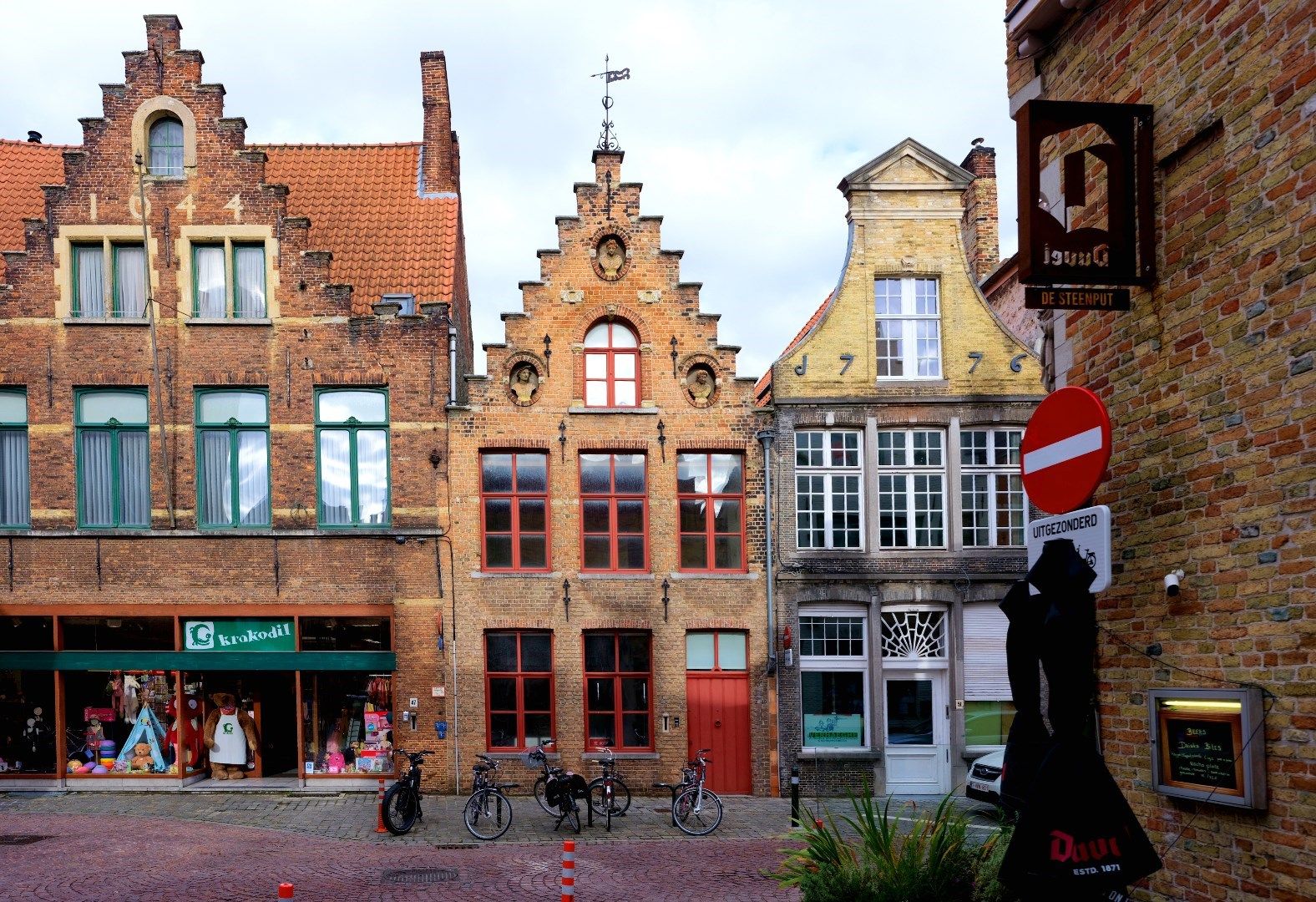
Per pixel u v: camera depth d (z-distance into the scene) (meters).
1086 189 7.02
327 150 22.92
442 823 15.96
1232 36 5.66
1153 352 6.33
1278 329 5.32
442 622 18.86
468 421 19.23
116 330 18.95
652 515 19.45
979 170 24.50
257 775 19.00
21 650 18.55
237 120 19.14
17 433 18.91
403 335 19.23
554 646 19.09
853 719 19.39
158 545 18.69
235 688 19.11
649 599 19.23
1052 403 6.43
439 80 22.64
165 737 18.64
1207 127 5.82
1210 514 5.80
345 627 18.98
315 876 12.47
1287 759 5.21
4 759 18.48
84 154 18.97
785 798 18.75
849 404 19.75
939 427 19.88
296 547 18.83
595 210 19.86
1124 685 6.57
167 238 19.03
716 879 12.52
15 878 12.21
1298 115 5.20
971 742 19.45
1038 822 5.43
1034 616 6.05
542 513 19.47
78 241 19.02
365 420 19.27
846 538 19.69
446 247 20.98
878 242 20.16
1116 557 6.67
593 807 16.84
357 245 21.02
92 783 18.39
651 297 19.80
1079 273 6.29
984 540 19.77
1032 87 7.73
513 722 19.06
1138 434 6.48
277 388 19.05
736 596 19.36
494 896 11.60
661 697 19.06
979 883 7.32
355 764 18.78
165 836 14.73
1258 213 5.46
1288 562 5.23
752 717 19.12
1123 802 5.48
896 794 19.22
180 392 18.92
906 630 19.67
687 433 19.61
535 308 19.64
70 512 18.67
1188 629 5.96
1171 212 6.18
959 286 20.08
